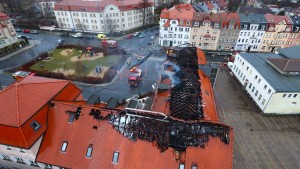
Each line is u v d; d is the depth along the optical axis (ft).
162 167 70.18
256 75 144.56
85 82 170.50
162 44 250.98
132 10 297.33
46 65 200.23
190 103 91.09
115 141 74.43
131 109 77.41
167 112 88.69
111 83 169.99
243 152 109.81
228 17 227.61
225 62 211.20
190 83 104.68
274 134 121.49
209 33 231.71
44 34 292.20
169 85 108.06
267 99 130.52
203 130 72.69
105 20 284.82
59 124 80.33
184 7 284.20
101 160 73.26
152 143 72.69
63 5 292.40
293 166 103.30
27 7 380.99
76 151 75.77
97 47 241.96
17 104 75.41
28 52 232.53
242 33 228.63
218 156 69.36
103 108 80.38
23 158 82.23
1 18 221.66
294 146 114.01
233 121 130.41
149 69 190.08
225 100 149.89
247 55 168.35
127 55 221.66
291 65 139.64
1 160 91.25
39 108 79.36
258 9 318.86
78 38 277.23
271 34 228.22
